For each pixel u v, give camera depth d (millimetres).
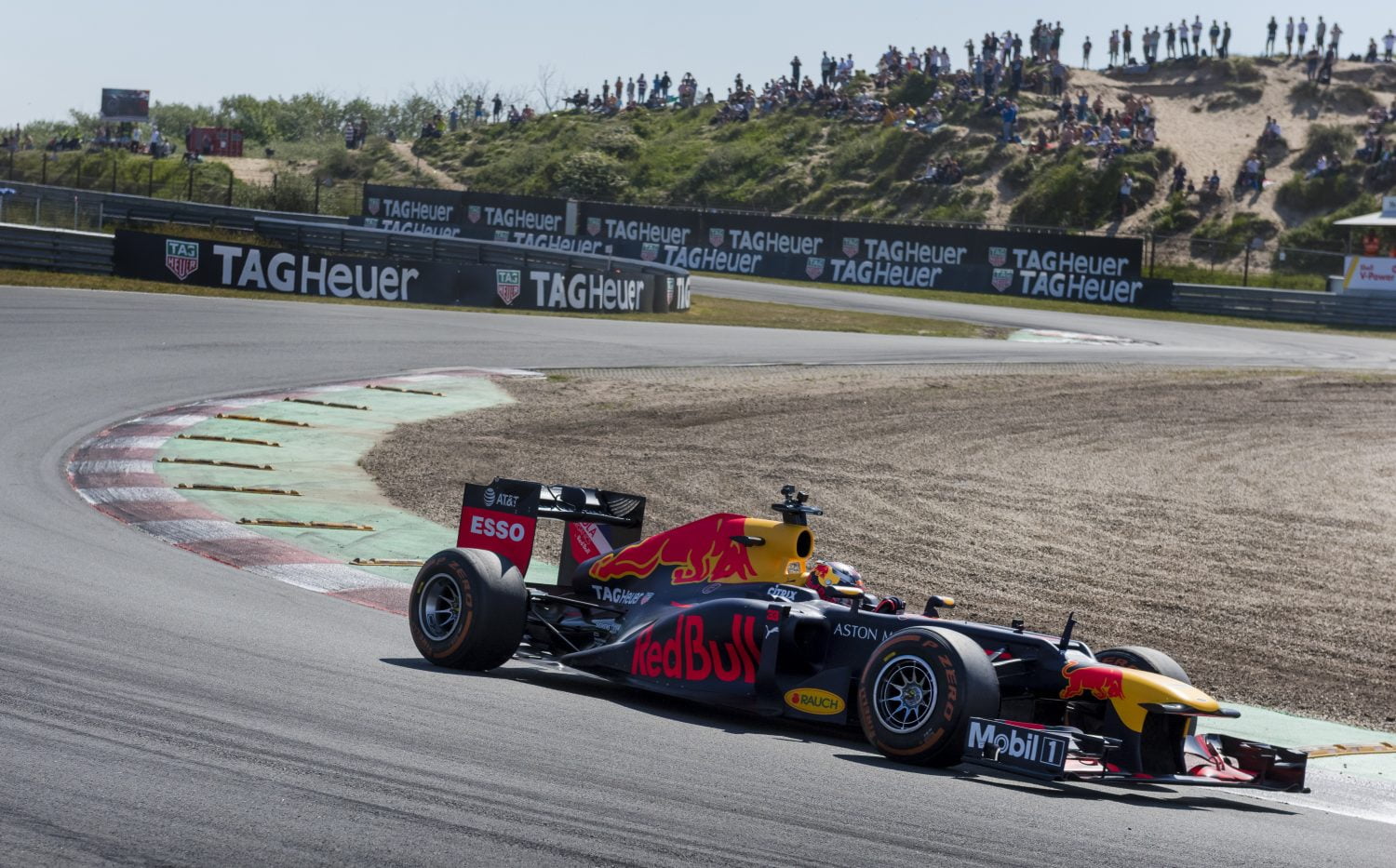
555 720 17969
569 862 11969
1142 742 16656
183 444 43500
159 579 26375
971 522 41875
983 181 180375
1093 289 134750
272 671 19328
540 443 49406
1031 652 17656
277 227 125562
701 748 17094
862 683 17625
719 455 49938
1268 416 69000
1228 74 196750
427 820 12891
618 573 22141
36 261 84562
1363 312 124438
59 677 17594
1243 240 157000
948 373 77750
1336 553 40781
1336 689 26266
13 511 32000
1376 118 170875
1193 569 37344
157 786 13344
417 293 92000
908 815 14430
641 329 89250
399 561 31375
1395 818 17594
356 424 49906
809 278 145875
